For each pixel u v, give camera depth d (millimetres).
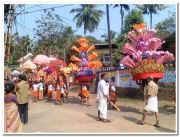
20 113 11555
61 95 18938
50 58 23844
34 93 20672
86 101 18984
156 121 11766
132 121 12781
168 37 23297
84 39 17891
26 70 24312
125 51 14484
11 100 8953
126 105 17406
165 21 27406
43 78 22391
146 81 14078
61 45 41125
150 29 14148
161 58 13852
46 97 22312
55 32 41156
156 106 11797
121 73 21016
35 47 41219
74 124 12164
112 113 14758
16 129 8992
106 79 12922
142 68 13773
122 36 36219
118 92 21109
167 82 18281
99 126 11781
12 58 35125
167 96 17750
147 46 13922
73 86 28047
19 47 39969
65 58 40531
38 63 23625
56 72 20750
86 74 17594
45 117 13641
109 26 32125
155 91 11789
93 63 17656
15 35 36438
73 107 17016
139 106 17000
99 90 12719
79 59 17797
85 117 13617
